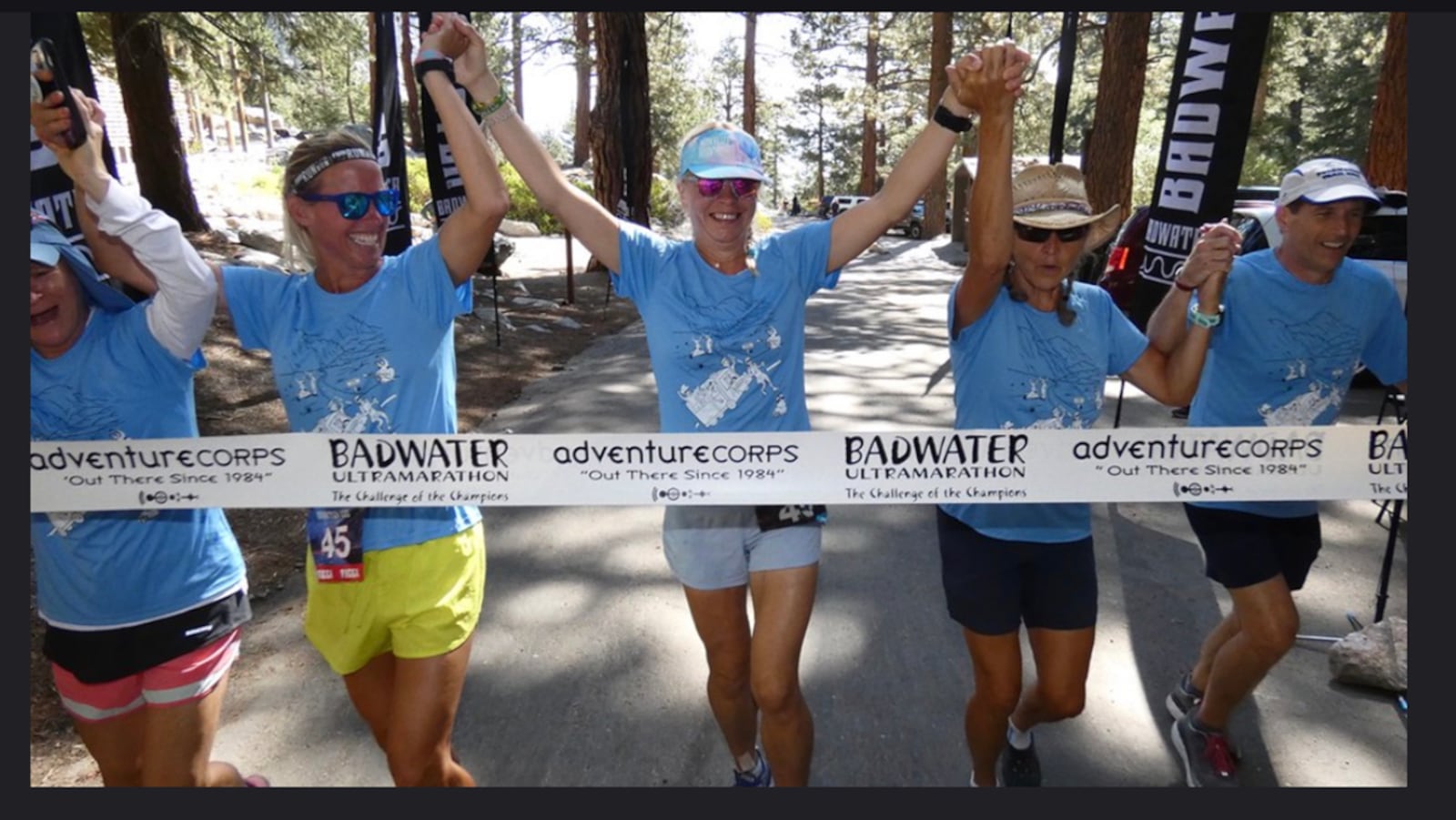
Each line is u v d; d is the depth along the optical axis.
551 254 20.55
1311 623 3.88
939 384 8.33
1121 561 4.54
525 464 2.29
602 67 14.80
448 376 2.39
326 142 2.19
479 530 2.41
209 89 14.97
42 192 3.01
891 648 3.65
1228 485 2.37
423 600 2.24
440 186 7.67
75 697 2.23
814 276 2.42
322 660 3.49
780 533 2.38
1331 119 30.16
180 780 2.24
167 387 2.23
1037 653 2.49
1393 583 4.25
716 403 2.36
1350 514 5.12
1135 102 13.48
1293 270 2.65
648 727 3.10
